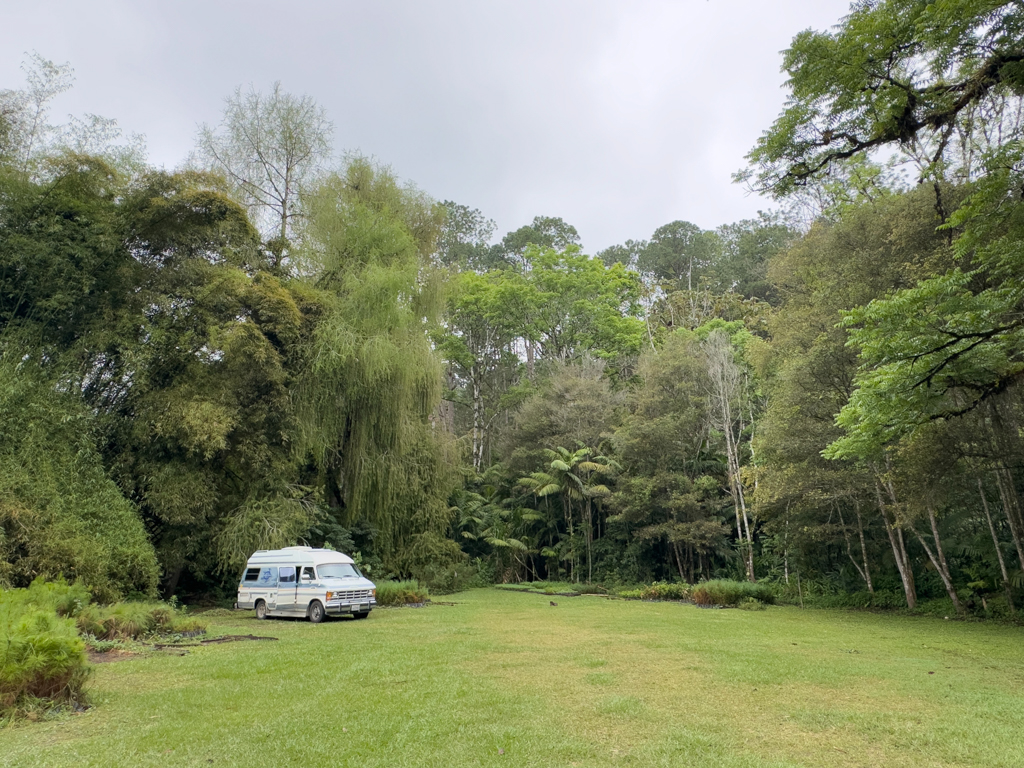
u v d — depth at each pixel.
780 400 20.86
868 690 7.35
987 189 10.38
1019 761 4.75
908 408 12.02
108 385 18.98
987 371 11.82
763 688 7.40
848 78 10.62
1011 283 10.86
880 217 17.61
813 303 20.12
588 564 30.72
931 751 5.02
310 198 23.95
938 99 11.00
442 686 7.28
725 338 30.61
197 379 18.80
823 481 19.70
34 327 17.09
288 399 19.81
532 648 10.49
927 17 9.41
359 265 23.61
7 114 17.12
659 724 5.76
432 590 25.53
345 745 5.02
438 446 25.91
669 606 20.48
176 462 18.14
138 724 5.70
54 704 6.17
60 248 16.73
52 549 14.27
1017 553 18.28
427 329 25.83
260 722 5.71
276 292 19.78
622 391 35.00
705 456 29.97
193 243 19.98
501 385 47.19
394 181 26.72
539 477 31.75
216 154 24.16
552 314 42.00
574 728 5.57
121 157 20.03
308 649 10.16
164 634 11.66
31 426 15.45
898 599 20.38
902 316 10.96
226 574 19.73
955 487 16.83
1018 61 9.92
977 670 8.94
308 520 20.03
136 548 16.03
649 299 49.78
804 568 24.92
